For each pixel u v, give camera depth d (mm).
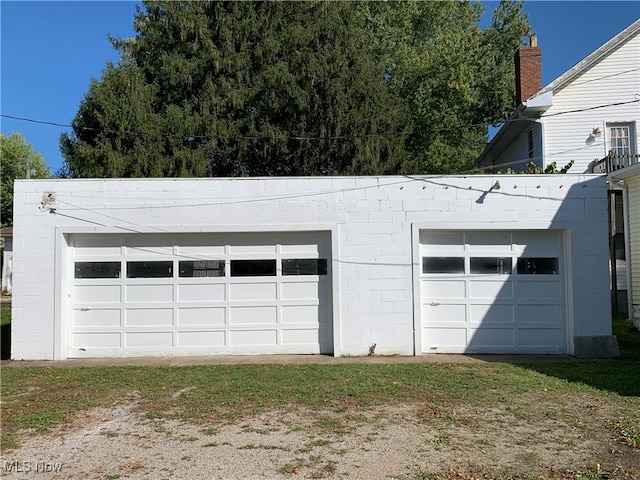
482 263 11461
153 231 11211
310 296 11383
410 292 11180
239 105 20984
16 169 40562
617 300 16328
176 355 11219
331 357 10938
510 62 30734
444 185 11297
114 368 9969
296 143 20375
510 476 4875
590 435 5984
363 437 5961
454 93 27469
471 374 9164
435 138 27938
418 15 30125
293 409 7070
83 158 19984
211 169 21344
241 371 9508
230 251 11422
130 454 5531
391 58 28281
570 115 18547
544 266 11453
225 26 21656
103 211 11211
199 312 11312
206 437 6016
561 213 11266
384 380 8719
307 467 5121
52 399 7777
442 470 5027
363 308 11156
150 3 22500
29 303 11023
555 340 11336
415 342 11109
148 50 22984
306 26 22156
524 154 20734
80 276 11328
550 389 8078
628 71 18406
